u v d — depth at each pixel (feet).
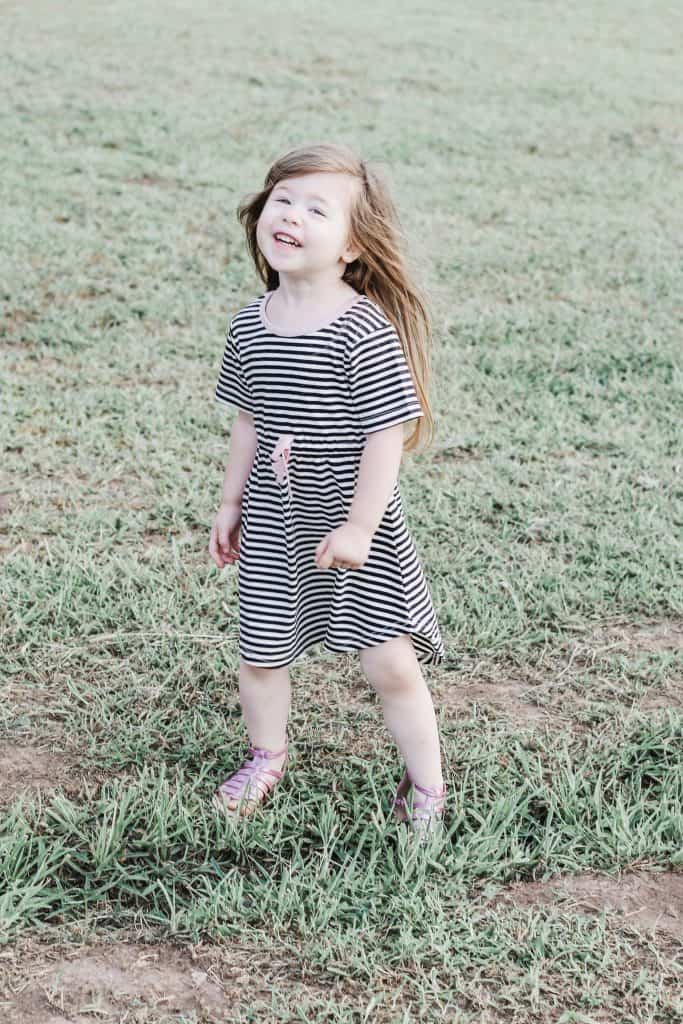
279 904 7.75
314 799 8.86
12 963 7.39
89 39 38.68
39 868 7.98
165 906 7.96
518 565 12.34
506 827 8.59
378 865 8.28
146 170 26.66
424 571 12.08
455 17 46.91
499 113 33.55
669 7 51.90
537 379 17.03
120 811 8.48
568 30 45.85
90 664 10.48
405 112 33.01
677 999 7.24
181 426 15.24
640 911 7.95
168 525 12.96
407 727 8.55
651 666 10.68
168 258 21.38
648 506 13.57
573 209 25.77
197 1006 7.16
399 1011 7.14
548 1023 7.09
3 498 13.38
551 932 7.72
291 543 8.10
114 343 17.83
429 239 23.16
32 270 20.26
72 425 15.02
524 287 21.07
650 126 33.12
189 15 43.21
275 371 7.77
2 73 33.91
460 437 15.21
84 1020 7.04
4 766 9.23
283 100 33.35
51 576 11.78
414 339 8.38
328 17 44.78
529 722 9.95
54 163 26.58
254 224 8.39
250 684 8.60
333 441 7.81
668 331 19.01
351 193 7.80
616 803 8.82
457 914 7.84
